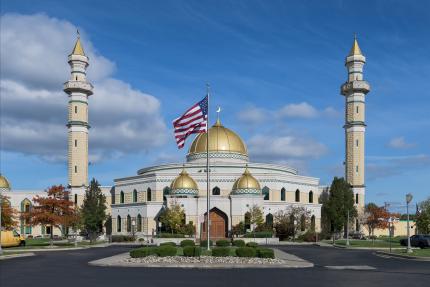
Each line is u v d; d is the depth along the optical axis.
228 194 104.00
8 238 77.12
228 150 111.44
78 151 112.69
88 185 113.44
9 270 38.97
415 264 45.34
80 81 114.56
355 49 120.00
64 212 84.81
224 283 30.09
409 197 59.06
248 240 90.69
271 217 103.62
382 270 39.16
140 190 110.06
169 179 106.12
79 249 73.81
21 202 122.44
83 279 32.25
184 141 53.62
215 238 93.56
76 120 113.38
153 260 44.19
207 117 53.94
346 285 29.36
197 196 99.62
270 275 34.81
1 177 123.81
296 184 110.50
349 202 111.50
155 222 103.94
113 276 34.00
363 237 113.56
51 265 43.84
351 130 117.06
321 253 62.66
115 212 113.94
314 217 112.06
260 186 101.56
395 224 135.12
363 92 118.00
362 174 116.38
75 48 116.00
